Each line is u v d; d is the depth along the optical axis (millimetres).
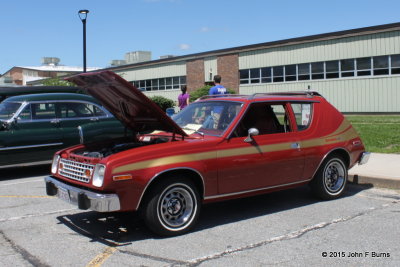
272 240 4770
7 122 8594
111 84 4969
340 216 5699
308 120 6273
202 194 5156
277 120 6023
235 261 4164
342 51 26219
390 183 7379
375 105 25125
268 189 5738
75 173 5043
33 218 5770
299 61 28453
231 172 5273
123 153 4695
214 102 6109
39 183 8266
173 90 38625
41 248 4598
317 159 6207
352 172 7996
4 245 4703
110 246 4637
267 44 30203
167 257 4289
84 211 6113
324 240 4746
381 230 5070
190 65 36406
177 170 4906
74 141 9312
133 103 5277
